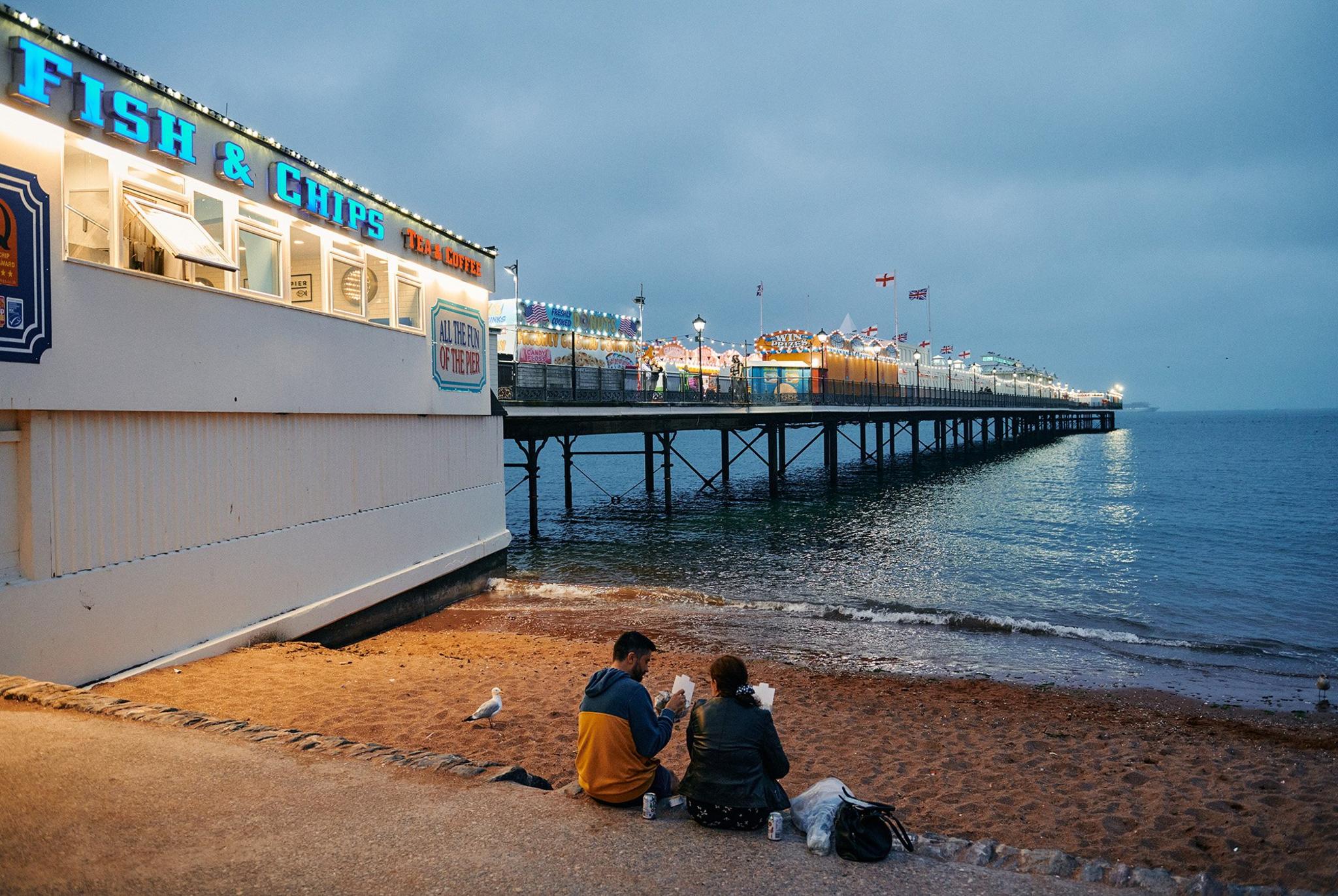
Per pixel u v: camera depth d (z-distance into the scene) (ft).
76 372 25.89
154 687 27.37
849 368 158.40
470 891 11.80
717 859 13.02
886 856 13.37
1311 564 76.38
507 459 245.45
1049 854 13.64
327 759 17.11
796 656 43.55
